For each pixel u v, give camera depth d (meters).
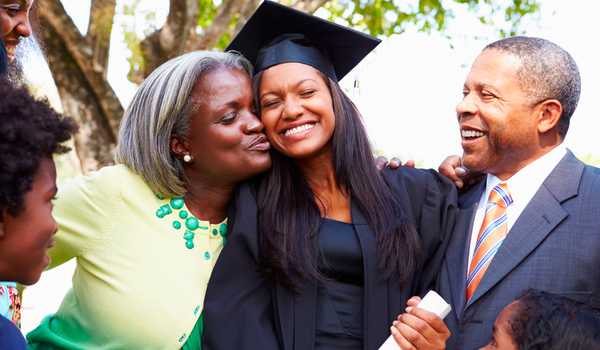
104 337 2.80
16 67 2.80
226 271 2.81
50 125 1.87
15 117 1.81
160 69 2.90
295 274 2.78
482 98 2.77
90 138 6.00
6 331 1.81
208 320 2.76
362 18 9.02
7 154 1.77
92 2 5.93
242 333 2.75
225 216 2.99
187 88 2.80
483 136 2.78
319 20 3.00
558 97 2.72
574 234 2.60
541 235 2.63
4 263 1.86
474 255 2.79
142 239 2.84
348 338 2.78
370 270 2.79
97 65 5.94
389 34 9.05
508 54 2.75
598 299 2.53
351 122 2.96
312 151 2.85
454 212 2.95
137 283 2.79
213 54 2.91
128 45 7.68
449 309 2.53
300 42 3.02
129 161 2.90
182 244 2.86
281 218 2.84
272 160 2.96
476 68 2.82
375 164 3.00
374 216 2.86
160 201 2.90
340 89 3.01
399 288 2.84
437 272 2.90
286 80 2.86
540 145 2.78
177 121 2.83
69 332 2.89
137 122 2.89
